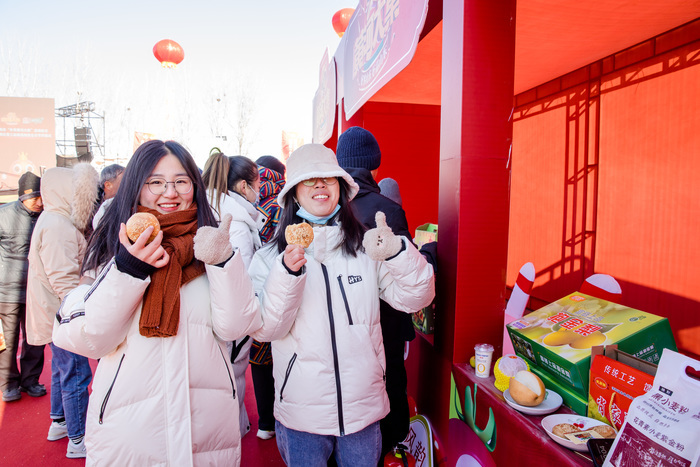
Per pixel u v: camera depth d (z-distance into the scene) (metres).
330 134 5.63
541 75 4.33
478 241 1.82
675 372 0.98
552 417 1.31
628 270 3.64
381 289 1.72
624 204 3.66
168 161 1.36
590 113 3.98
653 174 3.37
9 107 13.93
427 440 2.09
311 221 1.68
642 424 0.98
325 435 1.58
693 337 3.12
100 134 21.61
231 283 1.25
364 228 1.71
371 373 1.56
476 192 1.80
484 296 1.84
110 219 1.38
